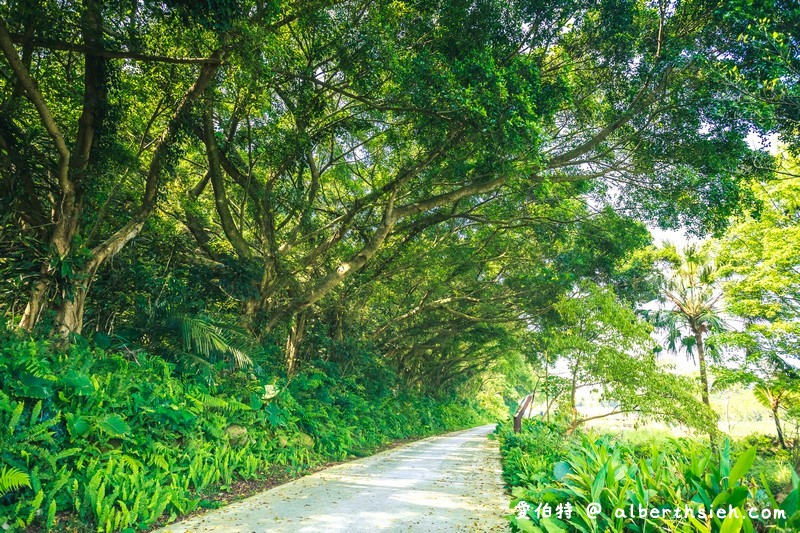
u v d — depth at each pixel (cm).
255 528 532
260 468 892
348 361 1795
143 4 770
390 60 890
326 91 1142
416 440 2162
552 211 1589
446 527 542
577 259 1648
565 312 1336
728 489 299
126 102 1011
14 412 482
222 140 1148
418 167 1239
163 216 1235
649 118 1175
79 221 820
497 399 6300
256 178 1262
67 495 511
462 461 1251
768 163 1091
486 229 1841
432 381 3781
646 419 1257
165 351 849
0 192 782
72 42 770
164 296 965
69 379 563
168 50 970
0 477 441
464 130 1044
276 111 1153
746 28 856
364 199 1302
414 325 2497
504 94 854
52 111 974
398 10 1023
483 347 3475
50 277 741
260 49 769
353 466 1118
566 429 1311
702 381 1964
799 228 1493
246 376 977
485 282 2189
